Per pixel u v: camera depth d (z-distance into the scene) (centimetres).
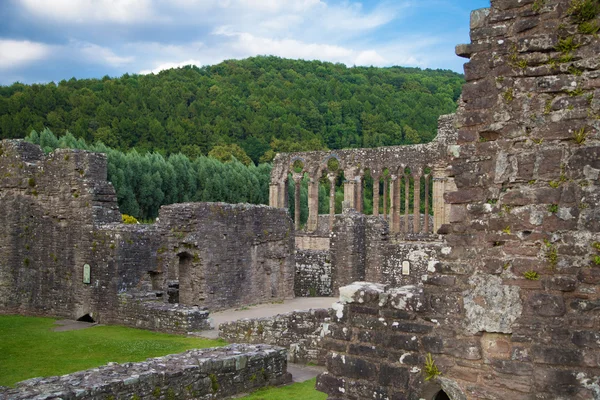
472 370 825
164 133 10469
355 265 3634
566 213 791
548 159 812
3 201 2952
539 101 828
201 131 11169
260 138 11331
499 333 812
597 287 762
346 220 3656
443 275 873
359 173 6022
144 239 2631
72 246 2700
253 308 3106
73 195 2714
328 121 11575
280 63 16812
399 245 3566
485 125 866
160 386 1334
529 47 835
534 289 800
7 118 8825
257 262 3278
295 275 3797
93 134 9669
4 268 2934
